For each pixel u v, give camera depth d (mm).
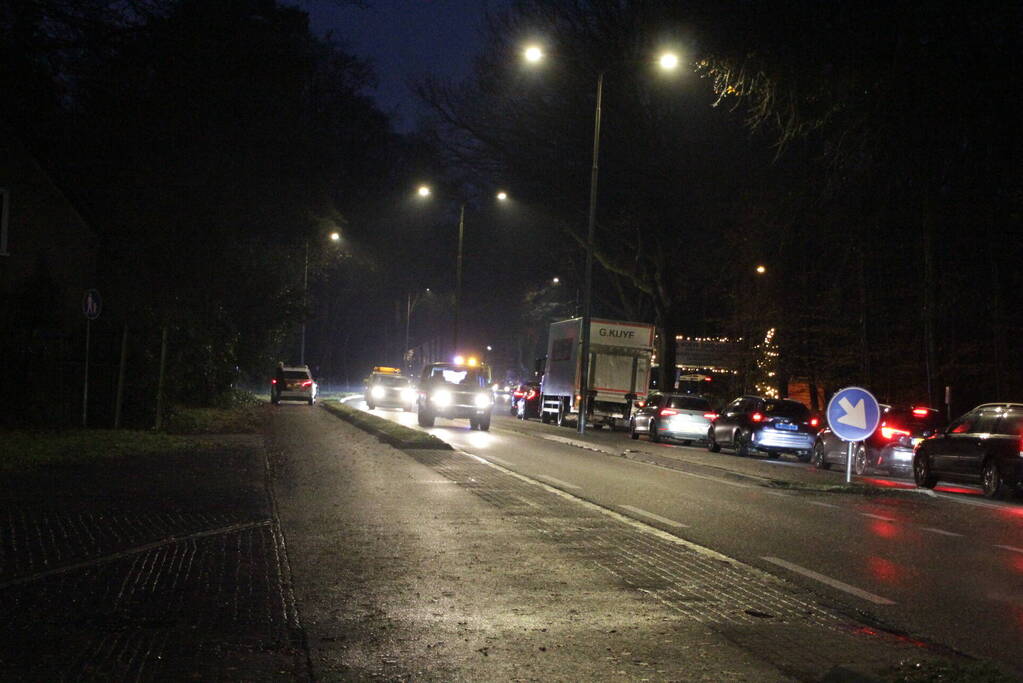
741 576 8977
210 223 32500
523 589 8250
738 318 42844
